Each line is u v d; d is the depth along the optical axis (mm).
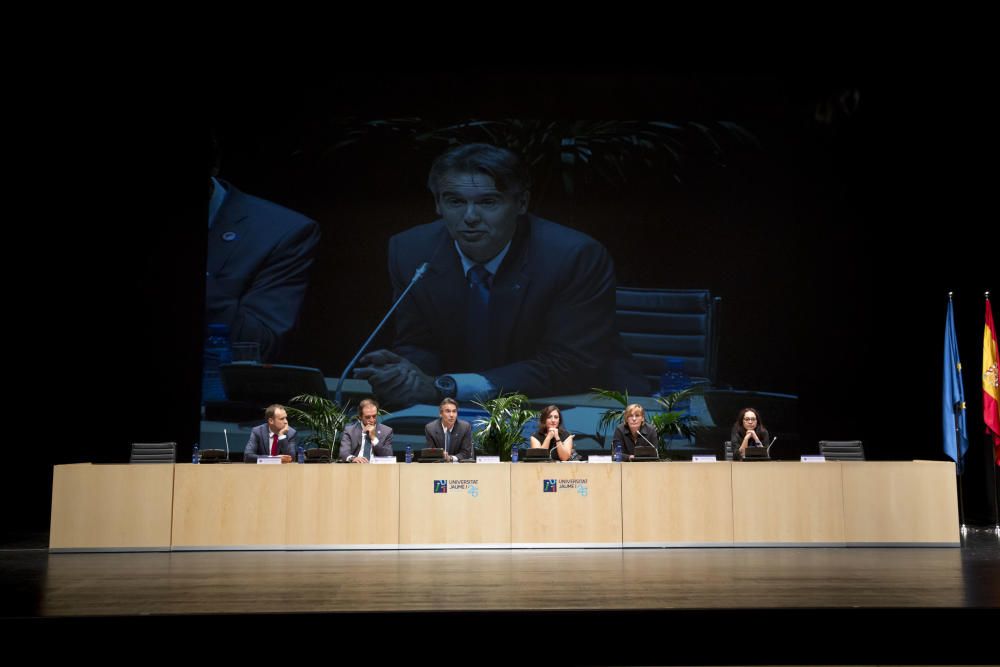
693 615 3463
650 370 8117
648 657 3439
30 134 7996
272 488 5582
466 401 8055
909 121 8266
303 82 8375
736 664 3439
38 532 7367
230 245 8164
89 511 5574
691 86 8406
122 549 5535
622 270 8250
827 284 8180
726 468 5648
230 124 8320
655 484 5613
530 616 3443
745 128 8320
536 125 8383
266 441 6191
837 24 7621
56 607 3605
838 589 3941
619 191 8344
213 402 7945
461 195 8305
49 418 7793
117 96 8133
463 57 8148
